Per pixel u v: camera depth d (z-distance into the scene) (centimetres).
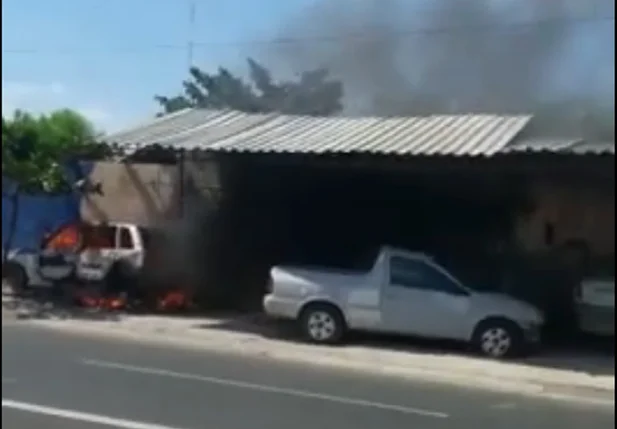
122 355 1303
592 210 1678
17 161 2033
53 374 1098
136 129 1800
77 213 2102
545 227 1702
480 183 1742
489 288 1605
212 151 1634
